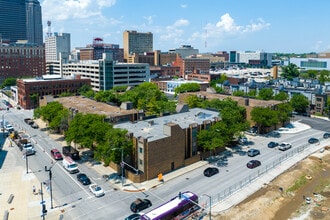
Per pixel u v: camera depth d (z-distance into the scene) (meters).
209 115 91.06
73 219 49.62
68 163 68.69
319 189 63.47
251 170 70.56
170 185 62.19
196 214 51.00
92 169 70.19
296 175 69.44
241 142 90.50
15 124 115.56
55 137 96.50
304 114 135.00
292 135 101.19
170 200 51.47
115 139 63.44
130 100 130.62
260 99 128.88
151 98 129.00
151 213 46.09
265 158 78.62
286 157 79.81
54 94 157.38
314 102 139.00
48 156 79.00
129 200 55.94
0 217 49.69
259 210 53.72
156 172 66.00
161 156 66.62
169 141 67.94
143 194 58.22
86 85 165.12
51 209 52.47
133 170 66.88
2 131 105.31
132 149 66.38
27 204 54.12
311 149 87.12
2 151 82.94
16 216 50.19
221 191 59.88
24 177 65.50
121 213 51.59
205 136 74.88
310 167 74.38
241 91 146.00
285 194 60.25
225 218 50.75
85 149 83.94
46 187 60.72
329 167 75.31
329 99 133.00
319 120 125.06
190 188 60.94
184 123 80.44
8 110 146.62
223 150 83.75
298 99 134.25
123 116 89.81
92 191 57.88
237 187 61.78
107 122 78.44
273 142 89.06
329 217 52.31
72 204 54.22
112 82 192.75
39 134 100.31
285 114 108.88
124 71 197.88
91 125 71.56
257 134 101.31
